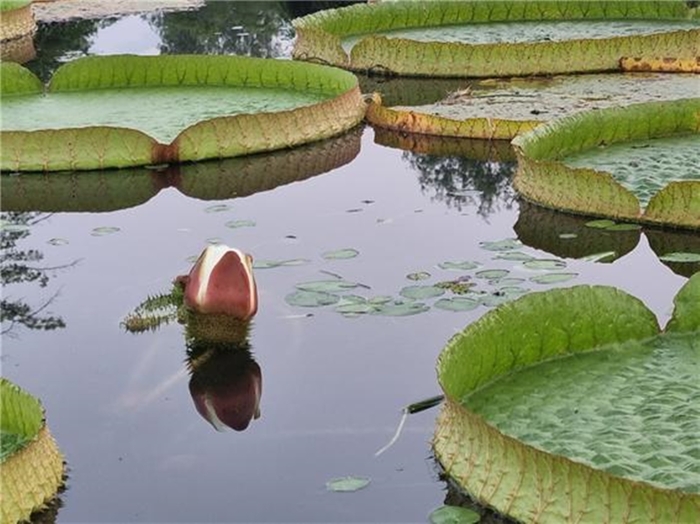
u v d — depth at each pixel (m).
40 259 6.41
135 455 4.27
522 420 4.04
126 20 15.09
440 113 9.19
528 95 9.87
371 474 4.07
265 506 3.91
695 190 6.45
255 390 4.74
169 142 8.33
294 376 4.84
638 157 7.54
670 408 4.07
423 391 4.66
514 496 3.65
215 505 3.92
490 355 4.31
